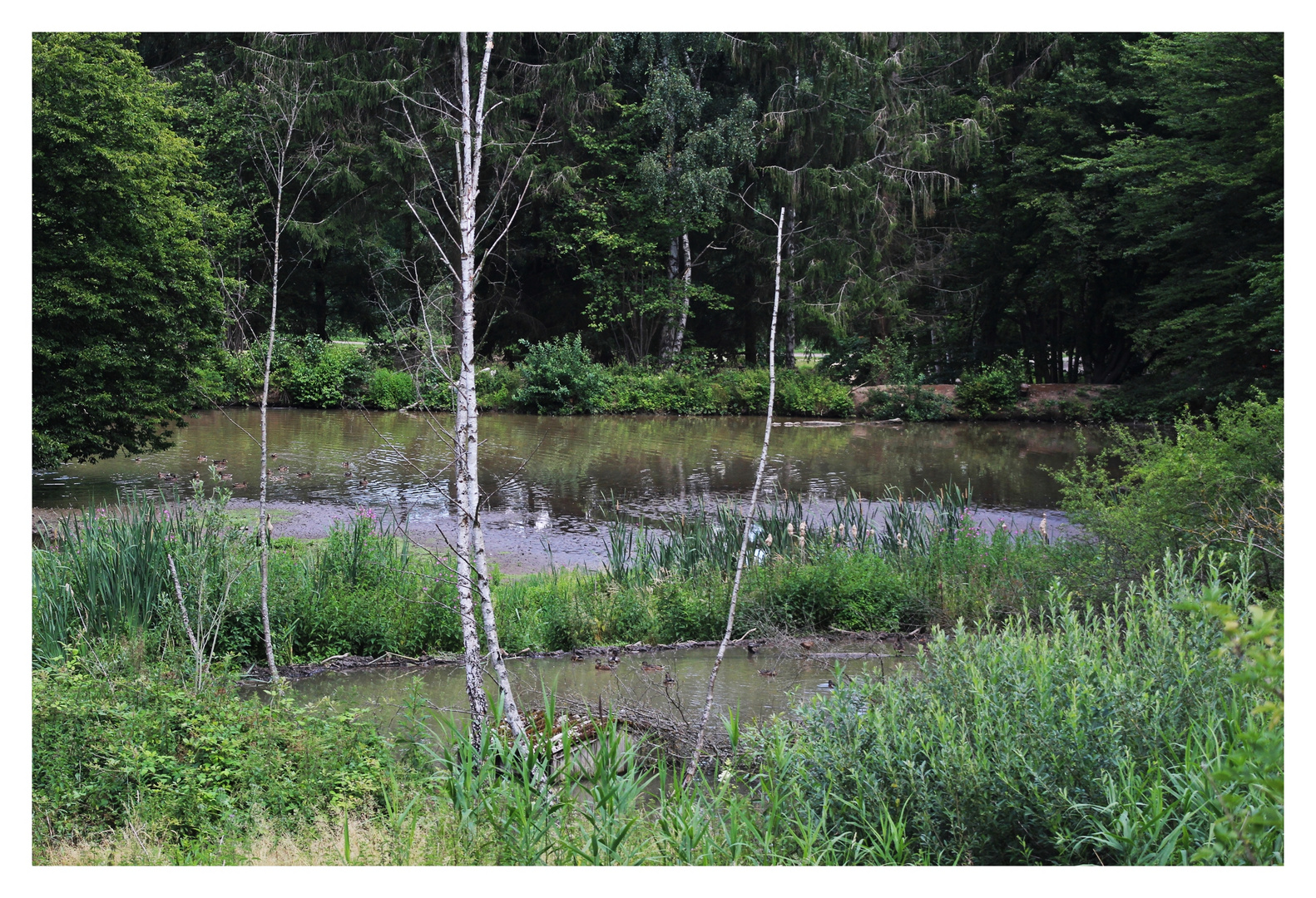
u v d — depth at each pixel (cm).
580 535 1410
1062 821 449
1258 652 263
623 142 3594
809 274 3388
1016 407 3244
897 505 1487
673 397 3409
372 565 983
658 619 988
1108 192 3172
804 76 3419
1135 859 428
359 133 3272
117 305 1462
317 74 3106
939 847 457
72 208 1417
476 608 936
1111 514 933
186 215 1625
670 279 3719
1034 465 2212
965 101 3475
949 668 548
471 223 597
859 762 498
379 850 464
